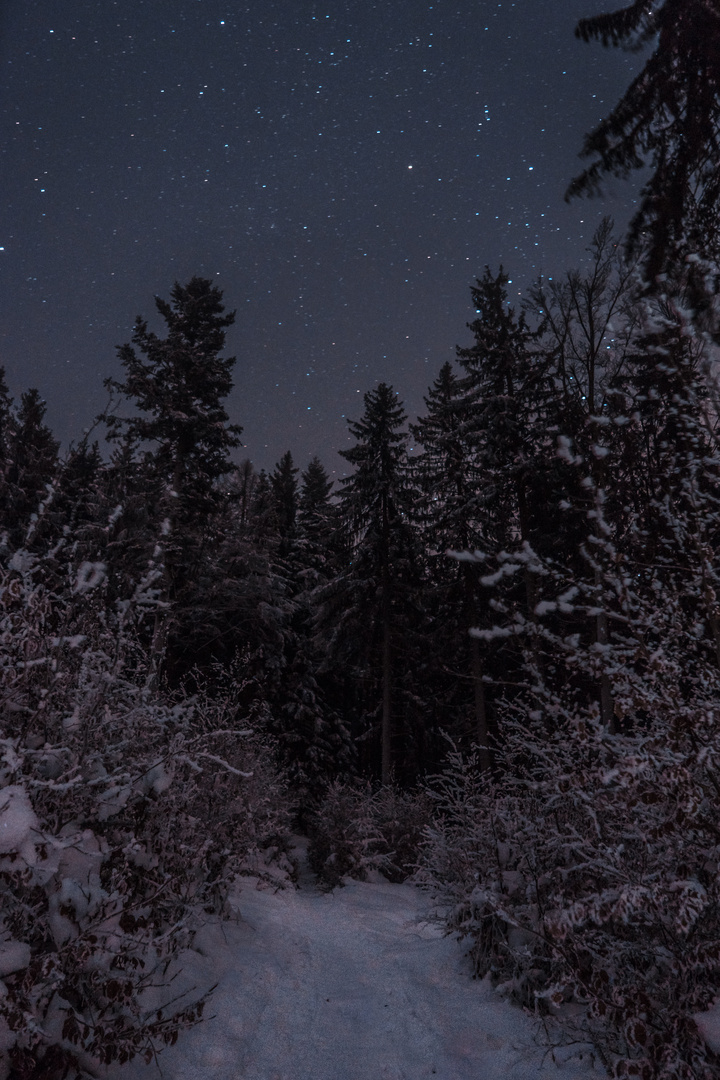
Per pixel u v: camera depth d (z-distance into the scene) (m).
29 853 2.89
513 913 4.52
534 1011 4.29
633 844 3.79
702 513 3.20
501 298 20.14
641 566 3.31
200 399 20.30
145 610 4.42
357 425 22.62
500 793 5.61
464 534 19.89
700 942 3.13
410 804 13.00
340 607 21.91
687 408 3.27
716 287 3.44
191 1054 3.72
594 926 4.00
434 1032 4.17
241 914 6.53
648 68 7.30
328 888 10.87
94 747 4.00
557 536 16.38
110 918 3.36
